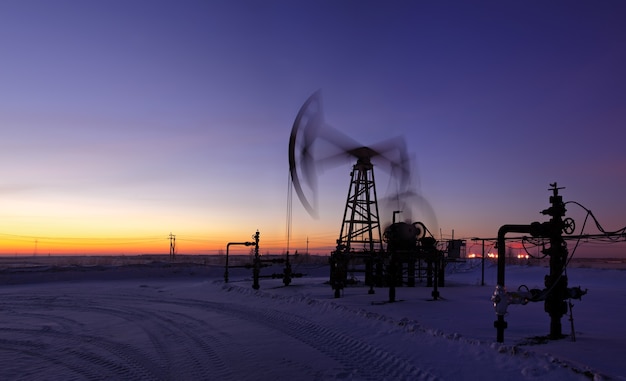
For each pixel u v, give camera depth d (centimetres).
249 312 1669
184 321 1551
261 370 896
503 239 986
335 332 1202
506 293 945
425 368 834
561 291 979
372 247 2138
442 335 1016
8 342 1248
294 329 1300
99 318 1670
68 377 902
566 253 991
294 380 826
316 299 1725
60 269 5025
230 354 1034
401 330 1126
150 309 1886
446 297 1902
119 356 1061
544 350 856
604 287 2992
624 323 1227
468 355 883
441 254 2498
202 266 6284
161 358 1030
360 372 852
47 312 1856
